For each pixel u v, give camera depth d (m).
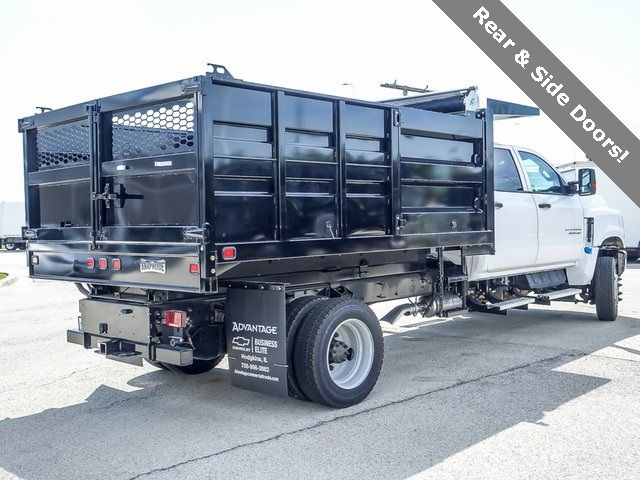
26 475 3.91
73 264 5.37
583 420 4.74
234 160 4.47
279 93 4.70
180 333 4.77
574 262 8.80
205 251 4.27
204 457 4.13
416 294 6.51
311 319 4.93
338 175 5.12
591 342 7.54
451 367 6.43
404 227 5.67
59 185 5.56
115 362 6.92
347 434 4.50
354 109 5.26
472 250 6.59
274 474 3.84
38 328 9.23
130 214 4.90
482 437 4.41
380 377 6.09
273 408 5.17
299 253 4.83
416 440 4.37
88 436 4.58
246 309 4.93
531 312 10.05
